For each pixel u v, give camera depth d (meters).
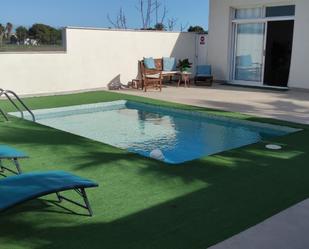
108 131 8.86
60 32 13.25
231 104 10.80
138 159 5.86
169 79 15.40
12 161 5.71
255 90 13.50
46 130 7.63
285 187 4.84
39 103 10.81
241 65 15.18
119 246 3.42
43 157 5.93
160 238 3.56
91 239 3.54
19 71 11.76
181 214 4.05
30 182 3.81
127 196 4.50
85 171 5.32
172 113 10.33
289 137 7.30
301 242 3.51
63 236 3.59
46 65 12.23
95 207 4.20
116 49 13.70
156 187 4.78
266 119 8.85
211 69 15.78
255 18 14.44
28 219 3.92
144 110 11.02
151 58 14.34
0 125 7.97
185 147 7.71
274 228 3.76
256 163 5.75
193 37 16.11
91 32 13.00
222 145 7.80
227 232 3.68
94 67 13.29
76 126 9.26
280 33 13.88
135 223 3.85
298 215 4.05
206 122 9.60
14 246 3.41
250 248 3.39
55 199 4.40
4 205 3.38
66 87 12.77
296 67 13.33
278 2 13.62
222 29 15.23
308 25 12.86
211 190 4.70
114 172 5.29
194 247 3.41
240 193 4.62
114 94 12.51
